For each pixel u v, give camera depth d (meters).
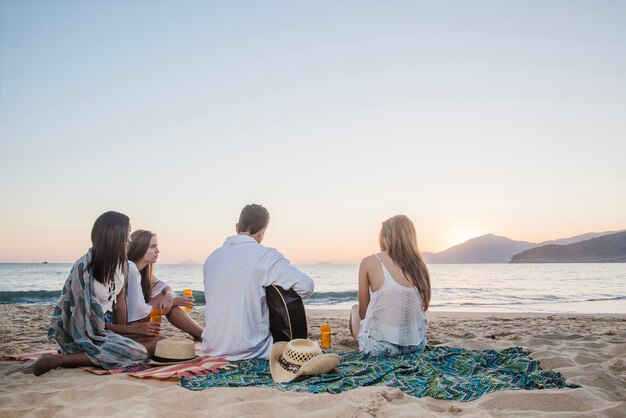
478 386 3.00
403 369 3.43
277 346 3.51
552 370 3.47
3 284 32.16
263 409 2.57
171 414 2.56
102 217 3.82
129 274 4.19
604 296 20.61
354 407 2.50
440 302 18.25
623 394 2.92
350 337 5.55
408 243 4.12
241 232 4.09
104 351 3.66
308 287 3.90
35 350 4.98
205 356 3.86
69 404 2.80
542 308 14.34
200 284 40.31
